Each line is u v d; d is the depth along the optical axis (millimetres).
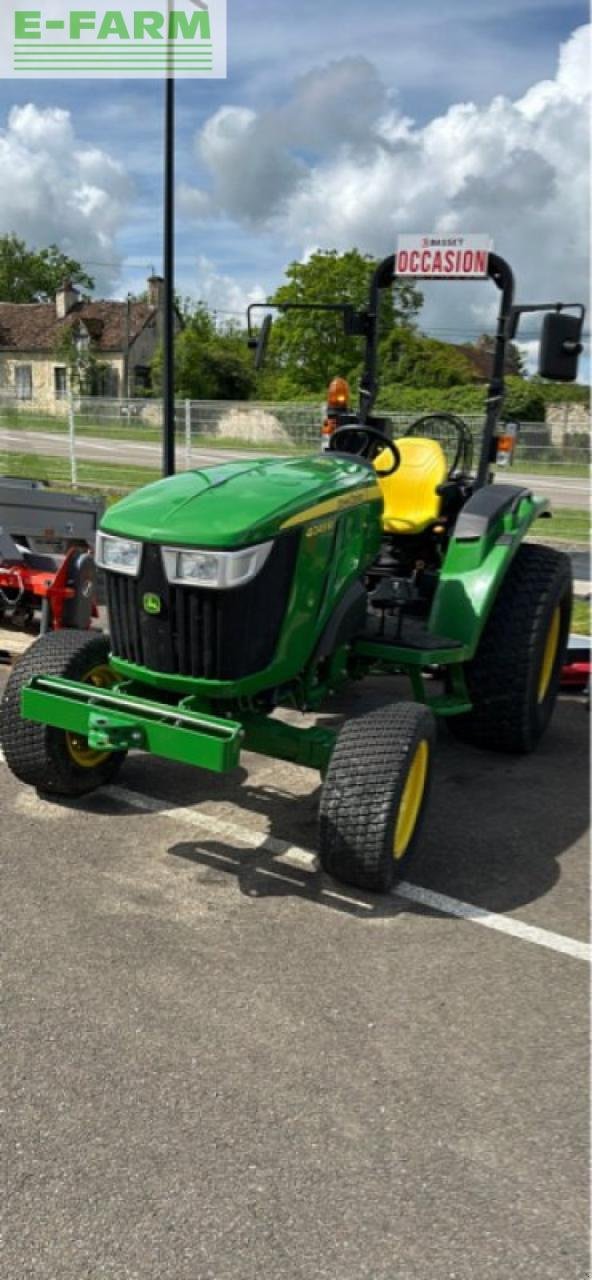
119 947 3195
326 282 41875
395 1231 2188
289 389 43312
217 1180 2299
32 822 4059
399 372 41719
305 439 18250
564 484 16469
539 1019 2947
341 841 3449
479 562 4566
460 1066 2729
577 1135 2500
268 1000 2965
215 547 3383
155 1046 2736
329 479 3957
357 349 42500
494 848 4059
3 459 8164
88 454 17672
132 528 3535
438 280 5105
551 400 32375
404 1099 2592
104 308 50969
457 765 5000
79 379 47812
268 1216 2207
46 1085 2574
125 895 3520
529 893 3691
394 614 4719
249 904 3504
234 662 3502
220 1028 2826
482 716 4957
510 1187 2324
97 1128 2438
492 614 4863
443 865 3893
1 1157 2338
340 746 3518
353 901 3562
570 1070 2736
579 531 11992
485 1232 2195
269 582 3516
